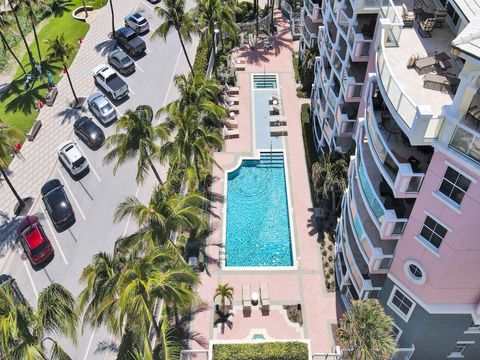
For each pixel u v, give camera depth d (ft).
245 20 188.96
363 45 98.17
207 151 119.65
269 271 112.68
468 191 63.41
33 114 157.58
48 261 118.83
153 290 80.07
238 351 92.89
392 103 70.85
